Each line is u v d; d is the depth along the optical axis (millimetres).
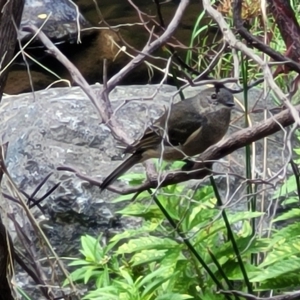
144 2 18422
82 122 9555
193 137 7078
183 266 6242
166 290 6180
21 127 9742
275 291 6832
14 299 5766
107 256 6855
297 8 10609
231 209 8102
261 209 7414
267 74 4328
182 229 6250
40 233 5414
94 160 9141
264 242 6316
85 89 5852
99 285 6328
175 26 5258
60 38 16688
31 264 6082
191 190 6703
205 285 6320
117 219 8602
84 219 8609
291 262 5895
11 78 15172
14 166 9102
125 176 6457
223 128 7242
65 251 8555
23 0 5355
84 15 18219
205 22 16281
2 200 5695
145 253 6449
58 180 8766
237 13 4609
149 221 6812
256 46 4605
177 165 6855
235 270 6242
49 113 9773
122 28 16984
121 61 16141
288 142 4543
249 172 6840
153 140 6715
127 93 10445
